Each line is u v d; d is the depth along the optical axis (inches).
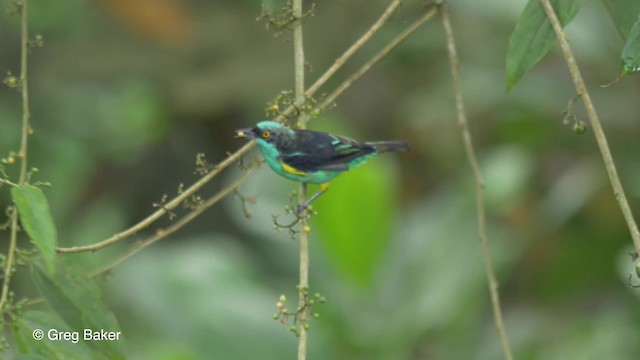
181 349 426.0
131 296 460.8
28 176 245.1
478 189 311.6
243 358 440.1
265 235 486.9
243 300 453.4
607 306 531.2
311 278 474.6
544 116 553.9
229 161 288.4
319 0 597.0
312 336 452.4
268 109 291.3
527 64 277.4
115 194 613.0
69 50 555.5
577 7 273.3
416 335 455.2
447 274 469.4
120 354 262.7
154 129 587.8
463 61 592.4
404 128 629.6
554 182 579.8
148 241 287.9
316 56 591.5
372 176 448.5
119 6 577.6
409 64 609.9
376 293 463.8
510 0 571.2
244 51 594.2
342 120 605.3
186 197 277.7
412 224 508.7
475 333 481.1
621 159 538.6
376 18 592.7
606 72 550.0
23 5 272.7
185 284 458.0
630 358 471.8
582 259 552.1
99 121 552.7
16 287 492.4
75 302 262.7
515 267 557.6
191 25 593.6
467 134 312.5
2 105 525.7
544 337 489.7
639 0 278.4
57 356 252.2
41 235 231.9
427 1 315.9
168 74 584.4
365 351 452.8
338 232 457.1
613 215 545.3
